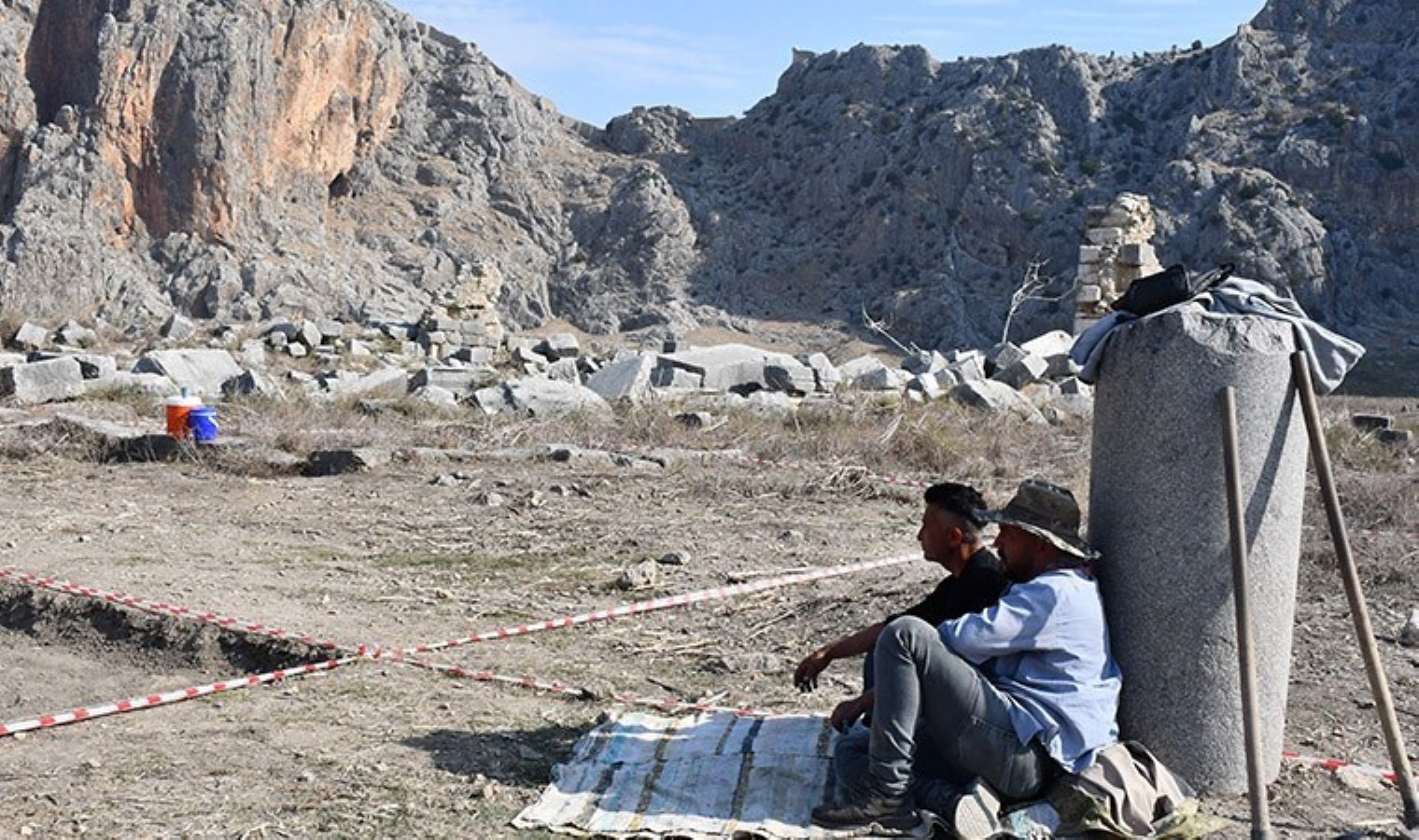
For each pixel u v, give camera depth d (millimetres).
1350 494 12984
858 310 98875
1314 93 101750
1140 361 5398
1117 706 5465
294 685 7184
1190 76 106438
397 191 101688
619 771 5656
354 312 83938
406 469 14375
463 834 5188
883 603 8820
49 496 12586
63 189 79000
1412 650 7879
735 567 10141
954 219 99750
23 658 8156
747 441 17188
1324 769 5875
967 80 109375
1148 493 5395
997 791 5070
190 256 81312
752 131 118000
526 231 104062
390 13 108000
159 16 83125
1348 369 5492
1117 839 4977
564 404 19578
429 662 7598
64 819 5363
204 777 5816
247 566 9875
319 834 5199
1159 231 90812
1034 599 5117
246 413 18828
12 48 81062
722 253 104562
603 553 10539
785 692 7121
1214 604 5367
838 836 5051
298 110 90125
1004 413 20906
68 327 29234
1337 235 90875
